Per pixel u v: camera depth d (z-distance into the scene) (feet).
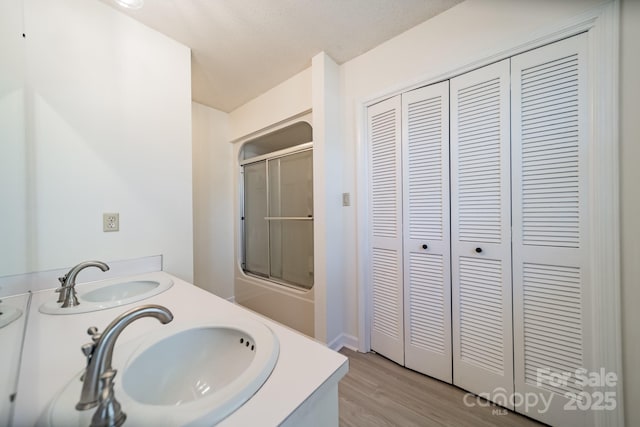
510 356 4.05
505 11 3.99
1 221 3.29
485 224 4.28
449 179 4.70
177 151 5.22
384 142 5.59
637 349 3.07
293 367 1.85
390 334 5.53
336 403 1.90
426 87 4.92
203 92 7.68
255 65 6.30
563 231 3.58
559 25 3.52
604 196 3.24
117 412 1.37
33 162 3.56
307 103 6.54
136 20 4.64
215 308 3.00
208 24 4.82
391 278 5.51
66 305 3.02
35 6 3.58
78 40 3.98
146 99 4.77
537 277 3.80
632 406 3.11
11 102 3.35
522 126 3.91
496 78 4.13
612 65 3.17
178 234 5.21
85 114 4.05
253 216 9.11
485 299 4.30
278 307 7.65
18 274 3.41
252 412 1.43
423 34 4.88
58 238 3.78
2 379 1.70
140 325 2.54
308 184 7.34
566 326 3.57
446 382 4.74
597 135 3.28
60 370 1.83
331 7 4.47
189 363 2.37
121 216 4.44
